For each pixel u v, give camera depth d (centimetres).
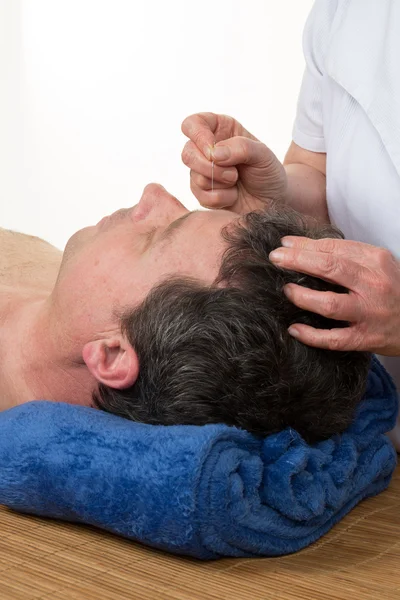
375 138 139
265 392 101
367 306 100
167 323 103
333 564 98
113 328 111
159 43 359
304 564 98
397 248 139
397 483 133
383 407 124
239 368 100
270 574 94
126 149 368
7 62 382
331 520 110
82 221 373
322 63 152
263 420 102
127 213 120
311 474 102
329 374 105
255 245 106
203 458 90
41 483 99
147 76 363
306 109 162
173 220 117
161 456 91
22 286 160
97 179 373
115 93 369
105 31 367
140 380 106
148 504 91
